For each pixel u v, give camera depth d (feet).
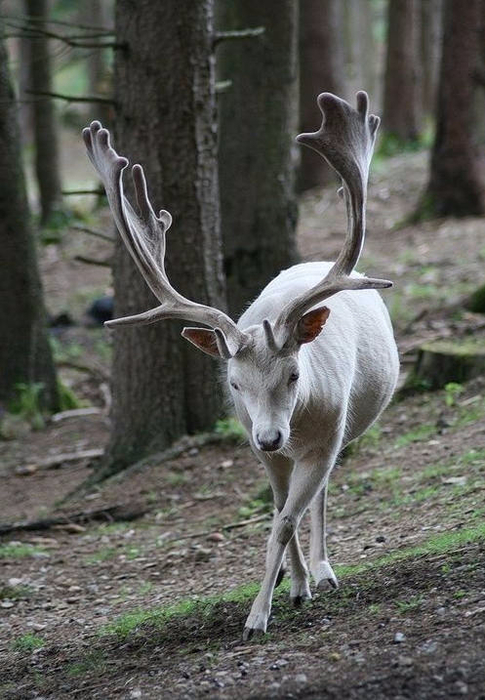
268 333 22.33
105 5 187.32
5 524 41.63
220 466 42.73
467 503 31.60
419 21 145.59
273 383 22.56
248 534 35.70
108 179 25.52
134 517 40.75
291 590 26.35
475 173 82.99
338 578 27.73
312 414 24.45
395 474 36.99
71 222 106.73
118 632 27.61
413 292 64.49
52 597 33.40
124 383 45.11
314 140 23.59
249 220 57.82
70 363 67.82
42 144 106.83
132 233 25.45
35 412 58.39
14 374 59.52
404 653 21.18
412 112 121.70
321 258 78.69
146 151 43.04
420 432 41.19
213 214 44.29
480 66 81.66
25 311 59.82
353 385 27.09
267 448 22.24
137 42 42.52
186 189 43.34
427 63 146.61
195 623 26.58
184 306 24.77
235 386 23.22
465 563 25.34
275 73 57.52
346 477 38.40
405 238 81.20
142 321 24.85
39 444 55.36
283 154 58.13
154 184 43.04
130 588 33.12
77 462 51.06
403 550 28.81
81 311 80.64
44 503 45.06
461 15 80.64
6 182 59.11
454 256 72.64
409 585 25.20
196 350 44.96
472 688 19.38
